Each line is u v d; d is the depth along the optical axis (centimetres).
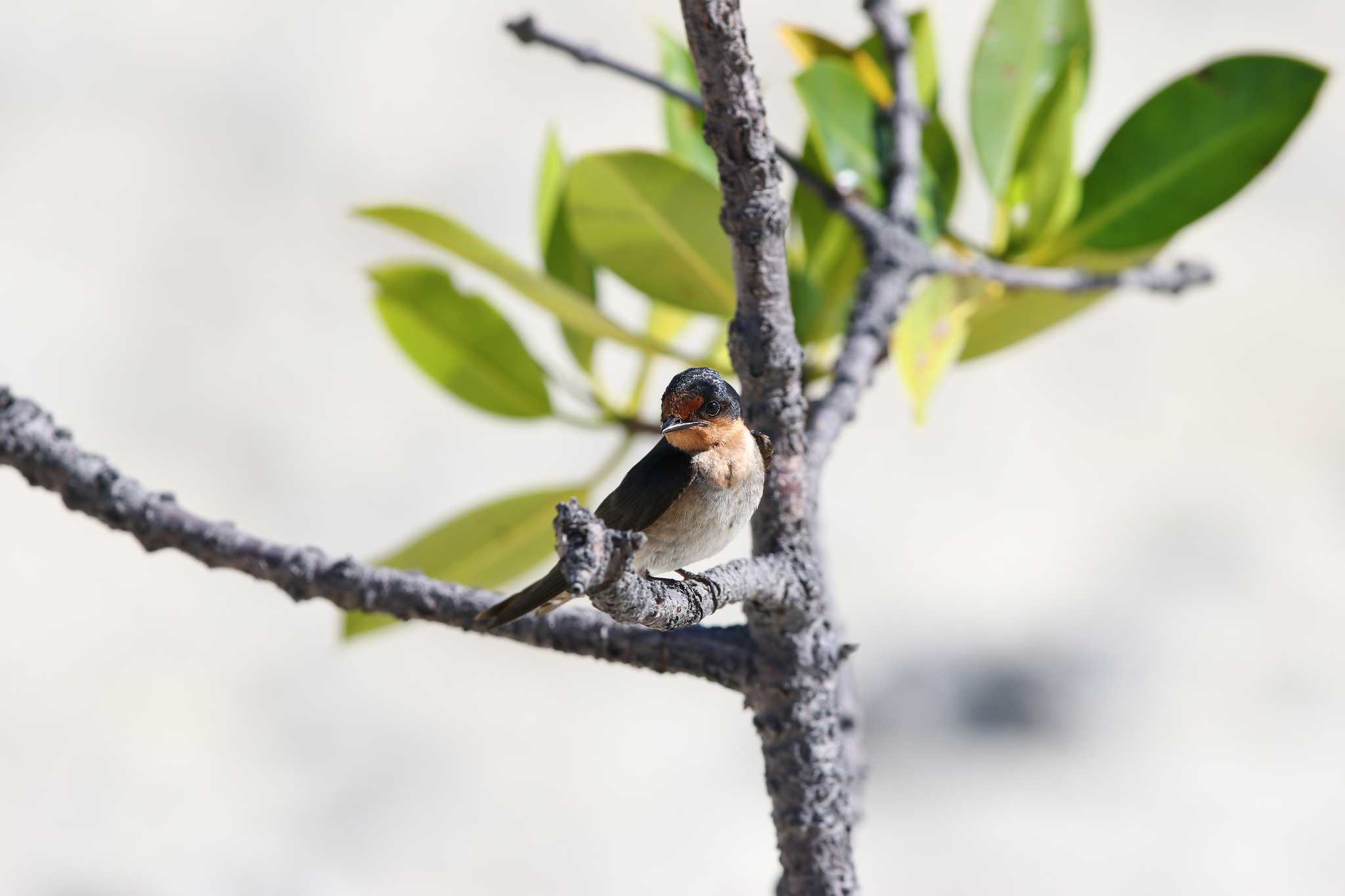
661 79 730
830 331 731
